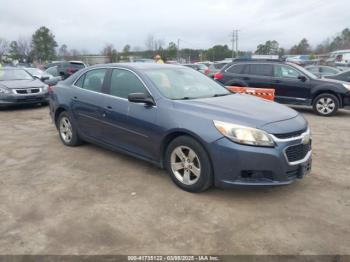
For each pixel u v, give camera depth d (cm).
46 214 379
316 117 1011
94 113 546
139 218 369
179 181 437
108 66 552
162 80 491
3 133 754
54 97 641
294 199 413
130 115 480
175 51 7419
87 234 339
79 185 455
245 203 401
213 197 416
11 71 1203
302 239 330
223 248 317
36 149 619
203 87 523
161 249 316
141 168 514
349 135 752
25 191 438
